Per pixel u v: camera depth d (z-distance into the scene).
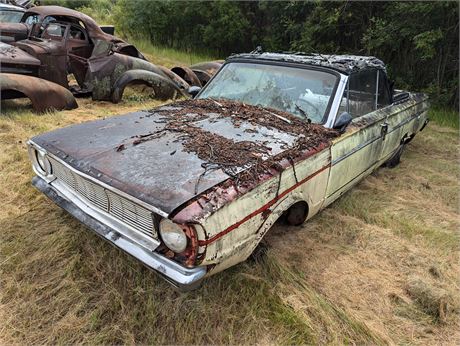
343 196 4.23
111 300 2.58
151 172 2.40
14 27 8.11
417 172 5.19
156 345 2.33
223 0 15.44
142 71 7.75
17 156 4.53
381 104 4.47
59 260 2.91
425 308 2.78
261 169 2.52
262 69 3.95
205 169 2.42
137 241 2.29
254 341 2.39
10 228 3.23
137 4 17.56
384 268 3.17
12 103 6.92
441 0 8.51
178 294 2.64
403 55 10.30
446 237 3.66
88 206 2.66
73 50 7.94
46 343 2.28
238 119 3.33
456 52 9.12
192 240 2.08
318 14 11.88
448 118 8.22
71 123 5.94
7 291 2.60
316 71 3.69
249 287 2.72
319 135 3.13
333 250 3.32
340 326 2.54
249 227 2.42
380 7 10.63
